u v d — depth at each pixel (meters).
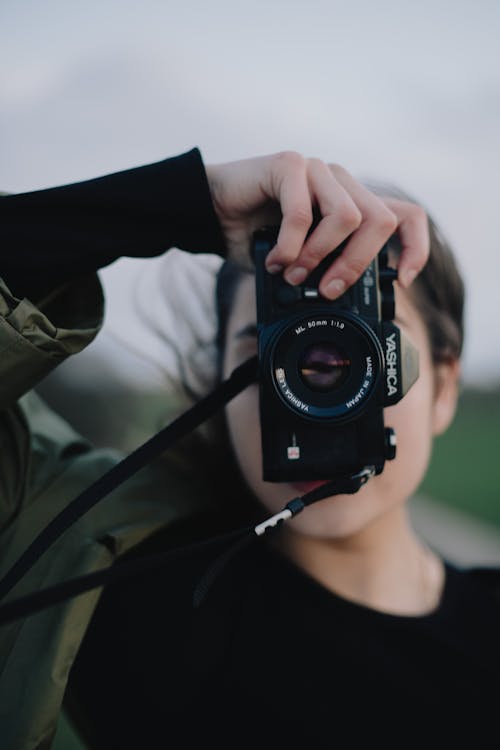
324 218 1.16
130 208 1.23
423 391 1.42
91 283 1.26
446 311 1.55
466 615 1.53
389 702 1.37
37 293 1.23
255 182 1.22
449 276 1.56
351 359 1.19
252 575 1.48
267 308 1.22
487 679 1.42
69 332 1.17
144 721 1.38
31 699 1.14
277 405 1.18
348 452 1.21
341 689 1.37
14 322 1.14
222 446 1.56
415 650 1.42
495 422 15.28
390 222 1.17
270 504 1.34
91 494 1.12
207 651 1.41
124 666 1.41
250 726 1.35
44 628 1.20
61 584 0.96
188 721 1.37
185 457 1.56
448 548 5.05
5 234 1.19
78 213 1.22
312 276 1.23
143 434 2.42
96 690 1.42
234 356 1.44
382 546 1.46
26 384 1.20
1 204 1.20
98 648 1.44
